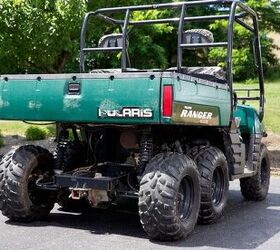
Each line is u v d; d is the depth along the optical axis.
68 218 6.86
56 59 12.65
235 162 7.16
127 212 7.32
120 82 5.55
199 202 6.06
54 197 6.71
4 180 6.22
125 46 6.68
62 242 5.68
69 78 5.81
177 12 12.85
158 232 5.64
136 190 6.14
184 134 6.78
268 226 6.71
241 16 7.13
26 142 14.92
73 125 6.46
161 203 5.51
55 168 6.59
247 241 5.93
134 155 6.36
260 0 17.19
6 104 6.12
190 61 22.75
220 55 13.23
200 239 5.94
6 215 6.40
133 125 5.98
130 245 5.60
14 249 5.37
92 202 6.02
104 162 6.64
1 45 11.25
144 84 5.43
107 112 5.61
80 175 6.26
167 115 5.35
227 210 7.70
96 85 5.66
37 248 5.42
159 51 16.53
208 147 6.66
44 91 5.93
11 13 10.61
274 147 15.20
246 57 13.19
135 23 7.15
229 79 6.68
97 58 15.11
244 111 8.20
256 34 7.71
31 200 6.52
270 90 28.38
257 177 8.26
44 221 6.65
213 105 6.22
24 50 11.53
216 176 6.75
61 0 10.32
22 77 6.05
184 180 5.86
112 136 6.65
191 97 5.69
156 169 5.61
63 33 10.98
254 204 8.25
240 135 7.86
